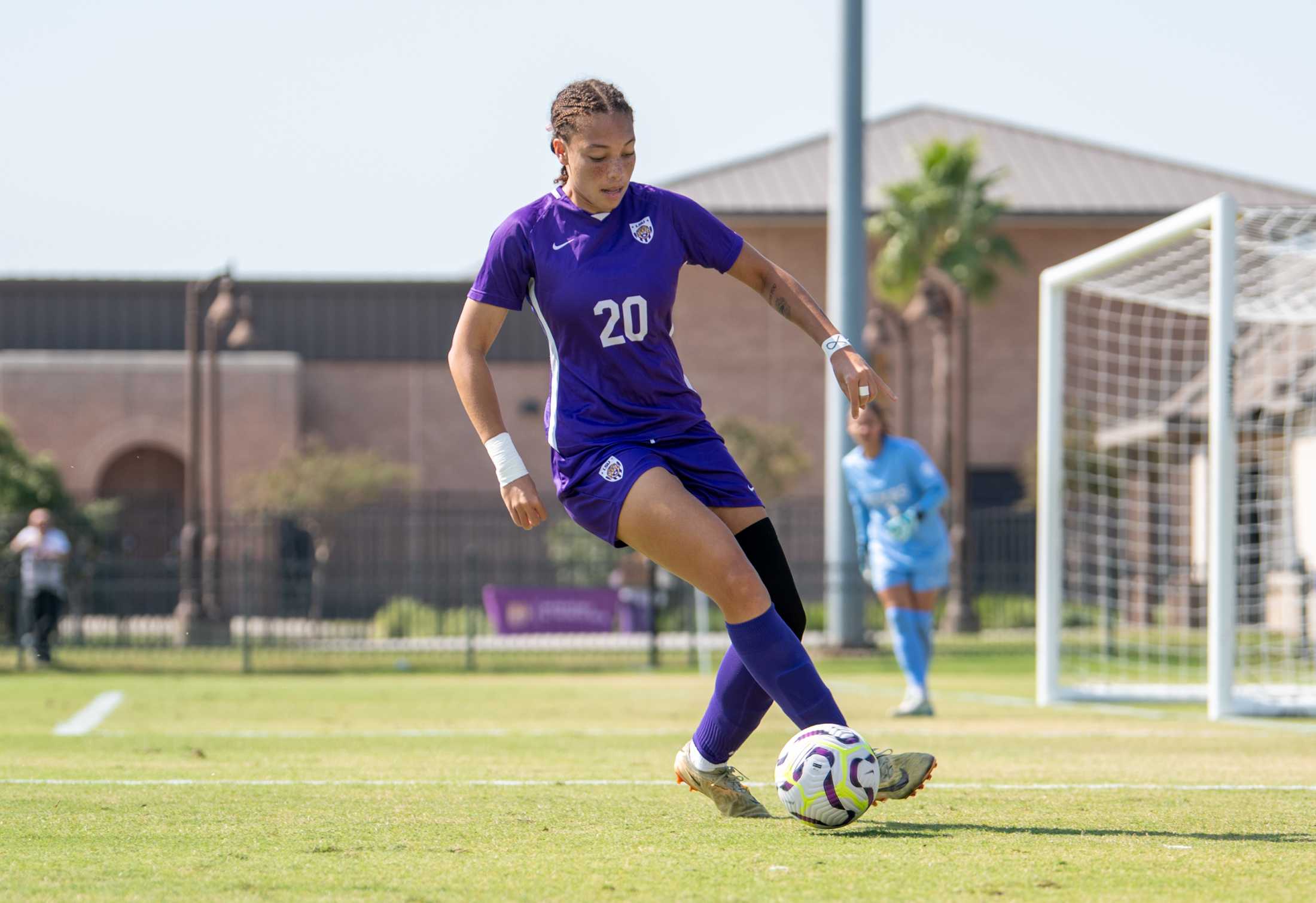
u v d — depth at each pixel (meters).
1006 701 43.03
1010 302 144.50
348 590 108.44
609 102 14.06
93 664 66.31
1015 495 144.38
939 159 117.69
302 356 144.00
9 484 95.25
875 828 14.73
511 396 141.50
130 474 137.75
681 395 14.67
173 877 12.02
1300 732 30.69
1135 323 112.75
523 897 11.09
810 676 14.30
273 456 134.62
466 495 140.75
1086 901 10.87
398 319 144.75
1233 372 35.22
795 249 139.00
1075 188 142.75
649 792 18.33
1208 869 12.28
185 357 137.00
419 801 17.36
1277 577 71.75
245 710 39.25
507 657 72.75
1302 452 84.75
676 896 11.09
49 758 24.02
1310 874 12.05
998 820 15.41
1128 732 30.75
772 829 14.73
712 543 13.80
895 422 136.50
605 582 113.69
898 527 35.38
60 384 135.00
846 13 70.44
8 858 13.01
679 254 14.75
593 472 14.18
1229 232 34.75
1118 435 90.00
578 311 14.31
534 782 19.67
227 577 96.00
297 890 11.41
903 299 118.62
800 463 127.88
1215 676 35.47
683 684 53.41
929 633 36.41
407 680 56.56
